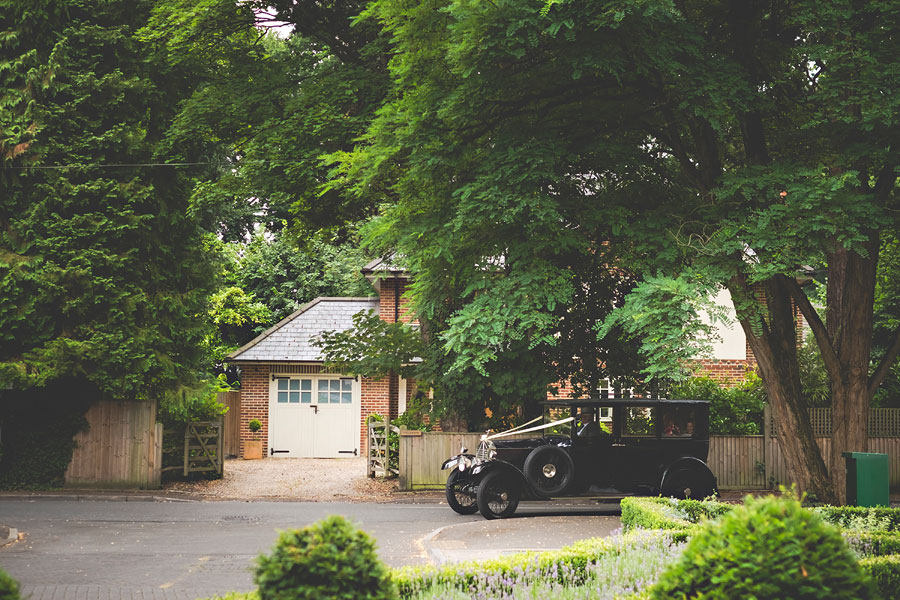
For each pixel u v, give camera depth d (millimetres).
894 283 25625
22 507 18438
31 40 21828
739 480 22375
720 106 14672
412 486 21656
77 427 21781
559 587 7777
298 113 20109
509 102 16094
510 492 16406
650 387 22375
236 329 37406
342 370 22984
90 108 22078
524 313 15398
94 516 17000
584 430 17062
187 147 22469
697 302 13891
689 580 4535
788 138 17281
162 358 22047
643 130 17469
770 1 16594
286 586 4582
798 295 17844
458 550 12094
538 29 13977
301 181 20281
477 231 16312
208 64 22906
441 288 18234
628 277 21688
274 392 31594
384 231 17250
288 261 39344
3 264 20547
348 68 20844
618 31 14180
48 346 20625
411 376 22984
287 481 23297
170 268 23016
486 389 22453
